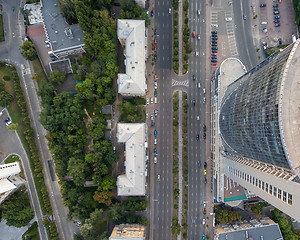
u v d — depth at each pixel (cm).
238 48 12950
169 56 12850
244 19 12938
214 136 12062
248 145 8306
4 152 12269
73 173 11138
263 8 12938
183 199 12538
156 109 12731
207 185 12606
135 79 10994
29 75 12450
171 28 12862
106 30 11662
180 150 12631
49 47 12519
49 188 12444
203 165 12656
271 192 6750
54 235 11956
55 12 11606
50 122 11350
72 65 12444
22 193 12038
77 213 11356
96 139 11819
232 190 11556
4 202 11338
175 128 12669
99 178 11531
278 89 6041
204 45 12875
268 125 6531
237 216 12019
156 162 12581
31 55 11669
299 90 5916
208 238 12331
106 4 12225
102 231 12162
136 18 12194
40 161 12381
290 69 5984
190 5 12888
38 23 12462
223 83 11512
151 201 12512
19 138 12338
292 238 11594
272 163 7075
